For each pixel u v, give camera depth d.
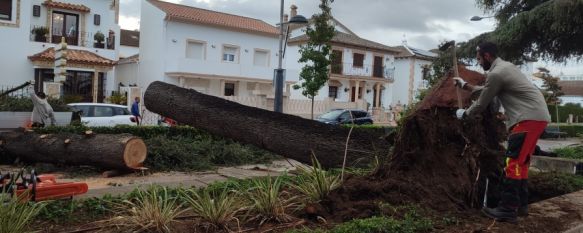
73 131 11.32
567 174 7.45
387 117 36.78
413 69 46.56
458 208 4.79
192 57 32.50
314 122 7.80
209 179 8.62
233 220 4.31
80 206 5.01
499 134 5.46
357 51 41.53
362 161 6.89
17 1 25.67
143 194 5.24
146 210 4.23
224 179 8.53
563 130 27.81
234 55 34.41
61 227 4.41
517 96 4.63
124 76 35.31
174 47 31.58
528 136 4.57
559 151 11.92
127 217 4.33
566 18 14.11
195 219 4.41
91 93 27.91
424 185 4.92
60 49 18.39
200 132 12.94
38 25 26.98
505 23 16.42
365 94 42.62
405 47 47.47
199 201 4.69
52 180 5.77
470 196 5.16
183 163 10.34
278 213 4.38
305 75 21.67
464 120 5.27
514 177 4.62
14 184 4.91
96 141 9.44
